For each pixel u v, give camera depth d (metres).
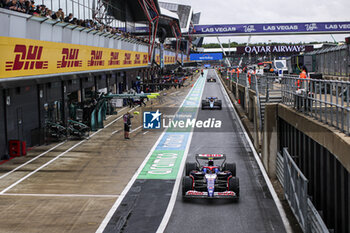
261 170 20.23
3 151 23.19
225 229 12.91
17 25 18.44
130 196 16.36
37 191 17.09
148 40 55.56
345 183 10.57
